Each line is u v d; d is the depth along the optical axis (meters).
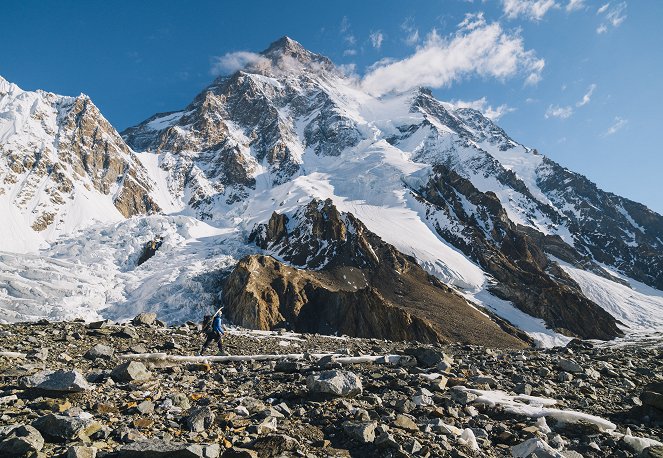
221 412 8.48
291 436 7.52
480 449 7.80
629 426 10.04
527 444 7.79
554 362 17.58
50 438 6.55
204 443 6.78
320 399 9.96
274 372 13.67
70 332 18.36
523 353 22.00
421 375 12.85
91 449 6.00
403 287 104.62
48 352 14.22
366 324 79.62
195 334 22.44
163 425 7.51
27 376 9.11
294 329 81.50
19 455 5.81
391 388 11.55
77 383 8.81
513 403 10.48
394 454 6.95
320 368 13.87
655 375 16.83
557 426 9.51
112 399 8.86
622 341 68.38
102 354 14.05
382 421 8.57
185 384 11.03
